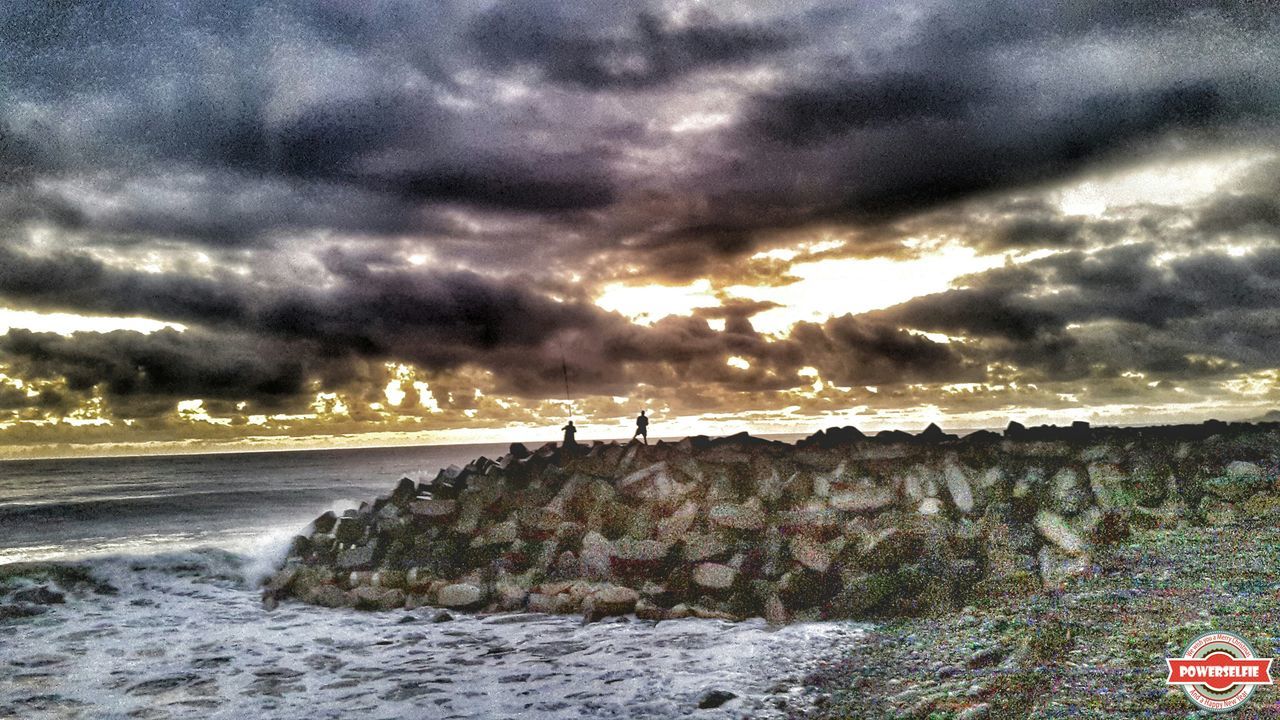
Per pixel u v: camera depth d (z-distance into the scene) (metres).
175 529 32.41
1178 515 10.11
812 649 7.87
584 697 6.86
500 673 7.72
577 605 10.13
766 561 10.10
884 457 11.64
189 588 12.25
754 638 8.42
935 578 9.12
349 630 9.75
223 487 63.28
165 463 156.88
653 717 6.25
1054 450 11.29
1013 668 6.44
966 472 11.05
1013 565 9.23
